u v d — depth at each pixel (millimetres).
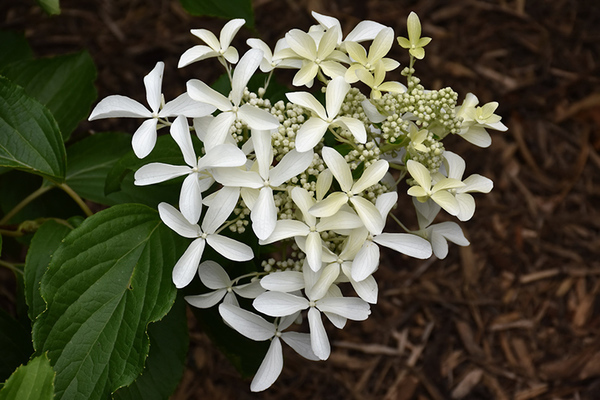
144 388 715
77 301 611
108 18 1272
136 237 629
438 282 1138
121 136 777
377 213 590
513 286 1142
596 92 1280
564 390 1063
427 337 1102
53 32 1239
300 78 633
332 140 673
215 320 737
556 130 1262
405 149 656
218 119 598
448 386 1067
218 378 1048
